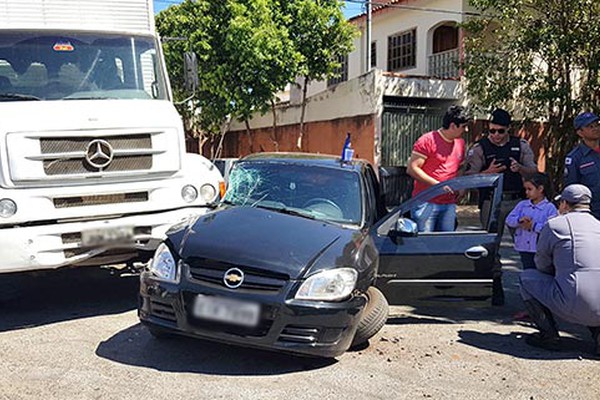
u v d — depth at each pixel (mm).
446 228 5973
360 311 4488
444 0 17312
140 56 6488
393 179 8266
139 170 5688
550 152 13734
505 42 13383
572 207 5066
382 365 4645
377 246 5453
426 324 5844
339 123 16812
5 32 5953
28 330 5324
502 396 4145
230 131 23312
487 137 6695
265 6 15414
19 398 3877
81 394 3959
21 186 5207
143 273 4738
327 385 4207
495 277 5578
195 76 7543
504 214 6293
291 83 16891
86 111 5547
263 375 4355
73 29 6223
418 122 15844
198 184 6047
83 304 6227
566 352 5105
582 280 4758
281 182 5766
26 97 5805
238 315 4203
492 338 5441
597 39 11727
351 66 21719
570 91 12445
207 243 4531
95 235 5469
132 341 5027
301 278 4270
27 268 5215
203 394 3992
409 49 19125
